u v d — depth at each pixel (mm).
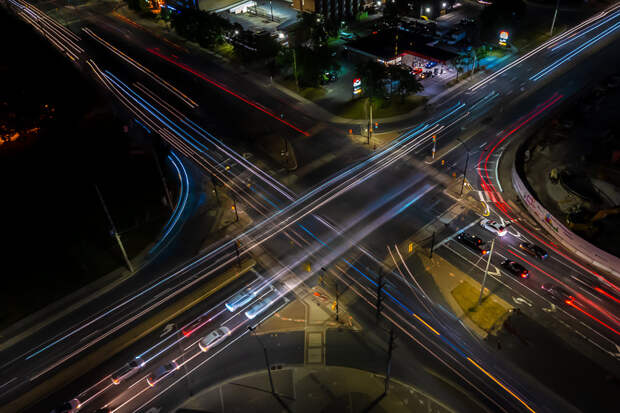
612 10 133750
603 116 84625
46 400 46438
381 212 67812
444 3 137375
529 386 44281
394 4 133625
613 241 58594
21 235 67250
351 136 86562
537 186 70188
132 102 103062
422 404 43469
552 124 83938
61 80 109812
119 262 62531
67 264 62531
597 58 106562
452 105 93875
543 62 107750
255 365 48281
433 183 72875
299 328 51750
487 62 110562
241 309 54625
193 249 64000
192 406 44906
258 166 80312
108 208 71688
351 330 51000
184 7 146250
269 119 94062
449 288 55031
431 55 107000
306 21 120938
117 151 85375
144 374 48219
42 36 139375
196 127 92750
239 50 117375
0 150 87125
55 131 92000
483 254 59312
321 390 45406
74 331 53375
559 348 47375
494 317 51094
